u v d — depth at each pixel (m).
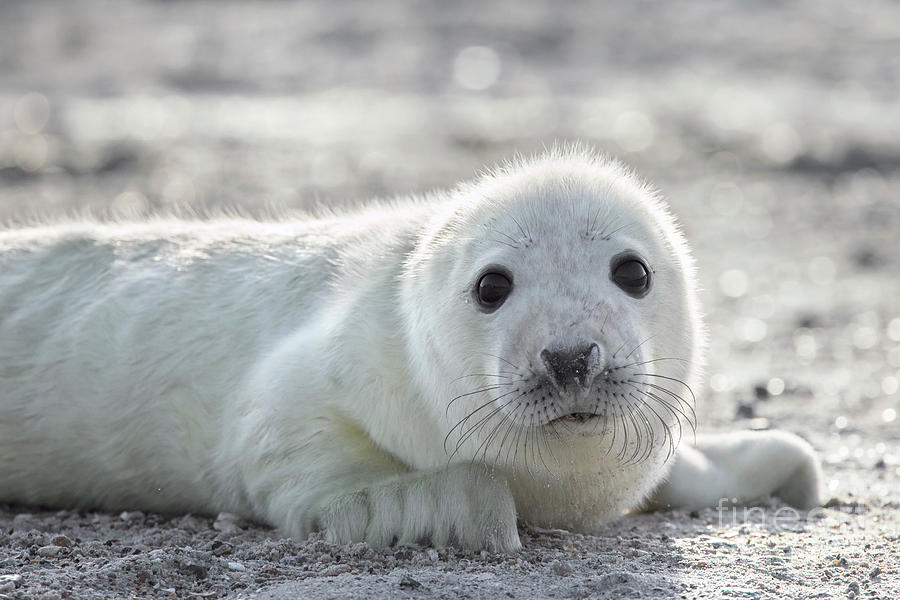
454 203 12.15
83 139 51.19
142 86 73.62
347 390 11.73
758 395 19.16
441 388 11.10
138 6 111.06
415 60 84.50
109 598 9.27
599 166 12.18
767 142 52.25
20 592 9.23
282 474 11.77
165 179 41.91
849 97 67.06
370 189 40.03
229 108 64.81
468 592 9.42
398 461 11.73
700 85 73.12
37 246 14.73
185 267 13.93
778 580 9.94
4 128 54.56
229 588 9.62
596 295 10.38
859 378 20.44
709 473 13.53
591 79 76.88
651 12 103.81
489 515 10.73
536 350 10.06
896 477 14.70
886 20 97.69
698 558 10.71
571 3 108.25
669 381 11.18
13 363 13.80
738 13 102.44
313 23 99.81
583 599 9.34
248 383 12.63
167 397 13.11
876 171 46.22
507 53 87.19
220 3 112.38
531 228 10.88
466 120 60.06
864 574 10.09
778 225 37.31
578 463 10.95
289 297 13.22
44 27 98.31
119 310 13.70
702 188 43.62
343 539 10.88
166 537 11.62
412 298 11.52
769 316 26.03
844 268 31.25
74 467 13.59
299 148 50.66
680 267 11.52
